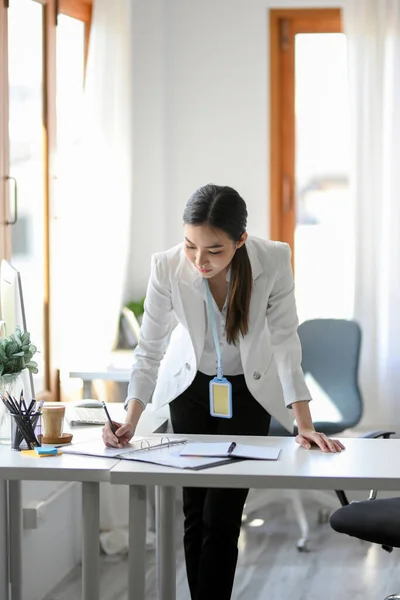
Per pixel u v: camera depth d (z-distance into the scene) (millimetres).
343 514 2914
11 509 3201
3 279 3311
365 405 5398
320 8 5641
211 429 3143
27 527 3799
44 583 3996
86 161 4945
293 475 2479
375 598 3852
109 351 5051
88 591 2650
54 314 4891
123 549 4469
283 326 3012
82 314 4898
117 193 5117
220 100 5711
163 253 3041
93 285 4934
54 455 2738
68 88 5086
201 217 2727
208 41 5695
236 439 2947
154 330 3053
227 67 5699
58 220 4941
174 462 2588
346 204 5730
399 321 5395
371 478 2461
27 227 4691
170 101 5719
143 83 5645
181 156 5734
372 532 2809
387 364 5398
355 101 5371
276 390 3070
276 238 5746
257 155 5707
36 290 4801
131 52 5383
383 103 5387
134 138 5645
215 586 2826
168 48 5703
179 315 3012
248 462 2625
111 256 5055
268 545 4562
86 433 3076
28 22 4645
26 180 4676
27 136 4668
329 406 4812
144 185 5656
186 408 3113
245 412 3068
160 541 3080
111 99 5055
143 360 3043
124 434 2838
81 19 5125
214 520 2826
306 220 5773
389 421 5410
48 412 2867
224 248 2750
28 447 2822
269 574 4137
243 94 5695
